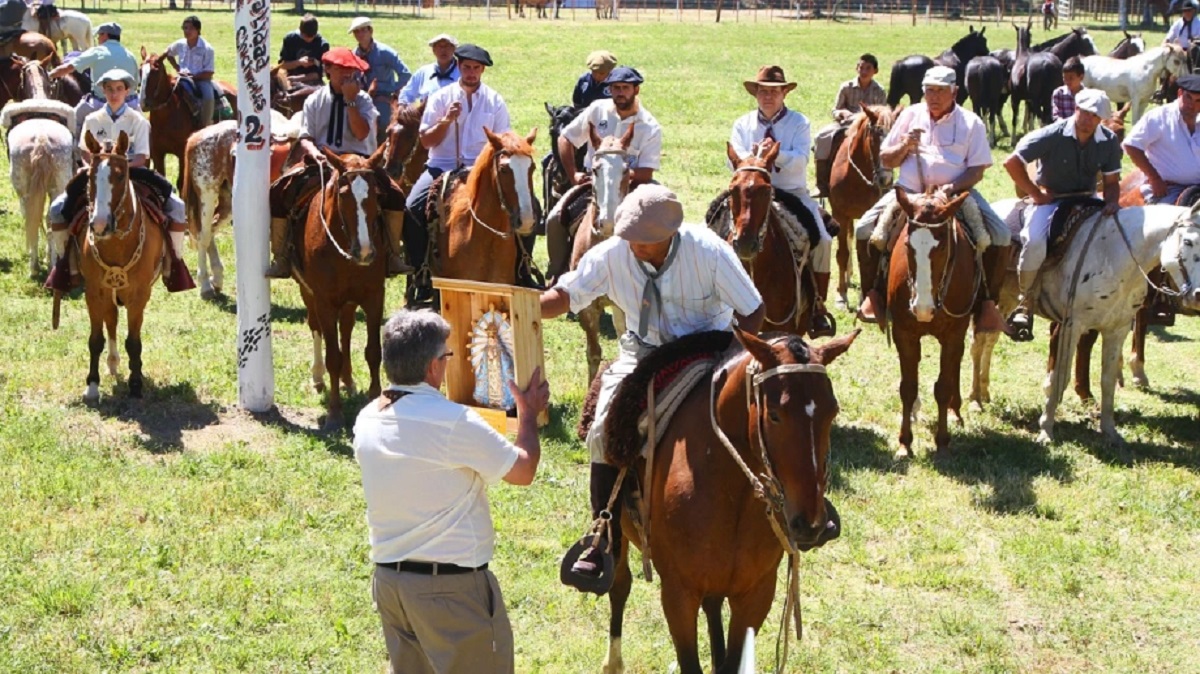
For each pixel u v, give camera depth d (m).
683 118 26.78
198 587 7.54
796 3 61.66
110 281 10.39
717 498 5.46
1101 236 10.38
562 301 5.97
